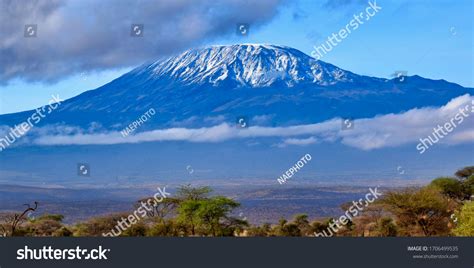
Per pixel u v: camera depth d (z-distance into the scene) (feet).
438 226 192.34
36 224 218.59
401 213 194.39
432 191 197.47
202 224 207.72
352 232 208.64
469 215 161.58
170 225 206.80
